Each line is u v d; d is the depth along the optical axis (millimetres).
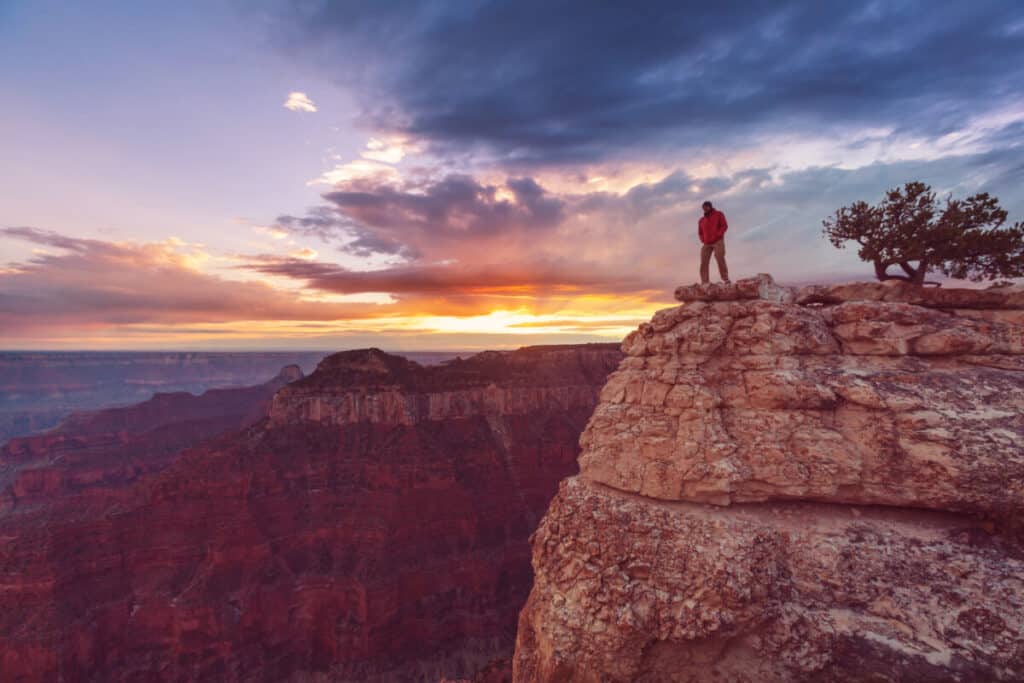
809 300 15656
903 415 12359
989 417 11898
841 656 11148
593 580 13648
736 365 14234
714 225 16469
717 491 13336
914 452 12070
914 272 18594
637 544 13359
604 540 13859
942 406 12281
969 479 11406
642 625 12695
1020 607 10484
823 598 11859
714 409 13820
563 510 15219
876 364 13523
